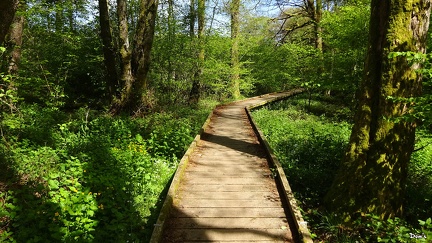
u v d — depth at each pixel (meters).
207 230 4.09
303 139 8.76
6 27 4.99
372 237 4.11
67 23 17.22
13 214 3.92
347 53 12.57
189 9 16.72
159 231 3.77
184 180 5.73
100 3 12.85
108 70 13.42
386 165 4.43
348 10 12.71
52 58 15.38
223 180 5.75
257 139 9.19
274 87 32.41
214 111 15.59
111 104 12.98
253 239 3.91
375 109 4.54
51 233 3.94
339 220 4.51
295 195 5.41
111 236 4.04
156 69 16.06
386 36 4.37
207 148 8.06
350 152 4.75
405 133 4.46
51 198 4.61
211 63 18.11
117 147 7.91
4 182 5.10
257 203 4.83
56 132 8.64
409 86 4.36
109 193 4.95
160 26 15.77
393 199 4.46
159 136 9.17
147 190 5.51
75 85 17.38
